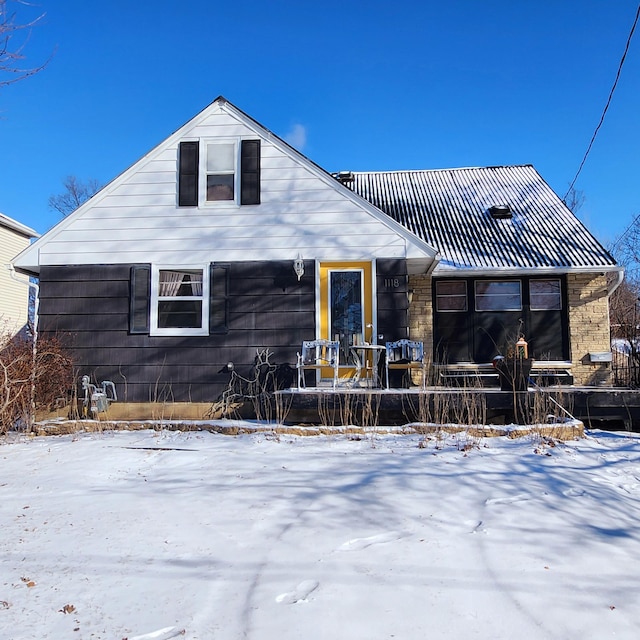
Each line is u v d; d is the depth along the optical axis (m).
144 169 10.27
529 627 2.90
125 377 9.88
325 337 9.77
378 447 7.06
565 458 6.40
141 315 9.95
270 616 2.97
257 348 9.77
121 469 6.28
